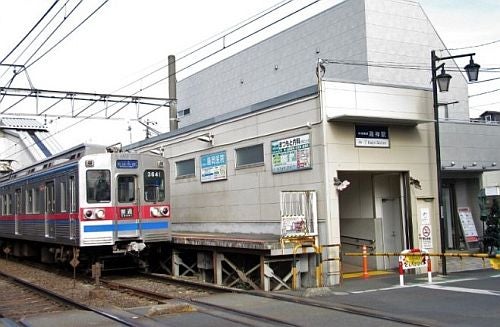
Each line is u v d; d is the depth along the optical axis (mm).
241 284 13961
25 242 21875
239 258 14445
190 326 8508
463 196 20266
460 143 18234
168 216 16359
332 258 13000
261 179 15477
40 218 18453
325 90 13344
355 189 16047
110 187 15445
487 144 18828
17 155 39812
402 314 9031
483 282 12641
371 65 24422
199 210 18672
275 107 14930
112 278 16359
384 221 15523
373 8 24938
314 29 27531
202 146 18500
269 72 30500
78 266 16875
